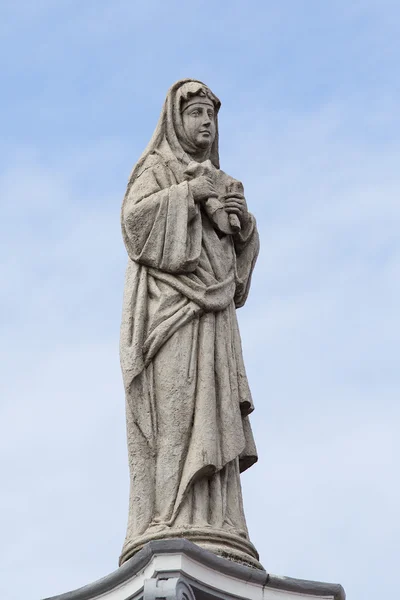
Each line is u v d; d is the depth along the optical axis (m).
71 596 31.84
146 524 33.16
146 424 33.88
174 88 37.50
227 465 34.00
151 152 36.91
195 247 35.31
